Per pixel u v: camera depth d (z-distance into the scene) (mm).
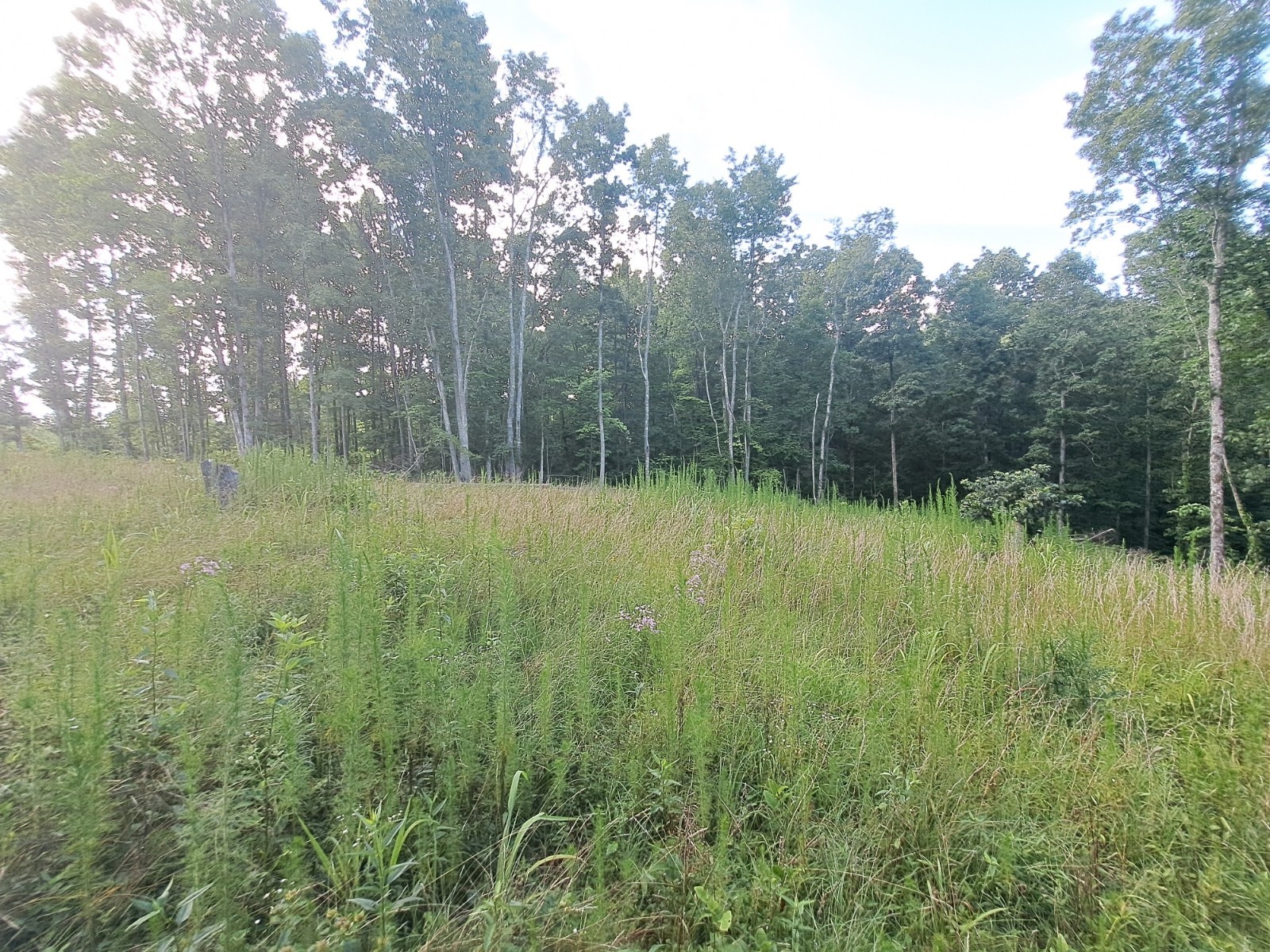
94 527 5461
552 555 5188
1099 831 2434
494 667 3141
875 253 29797
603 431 26219
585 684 2910
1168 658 4258
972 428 26062
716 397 32469
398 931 1930
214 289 20719
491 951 1794
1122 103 12445
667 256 28156
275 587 4172
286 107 23000
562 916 1925
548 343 31391
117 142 20172
